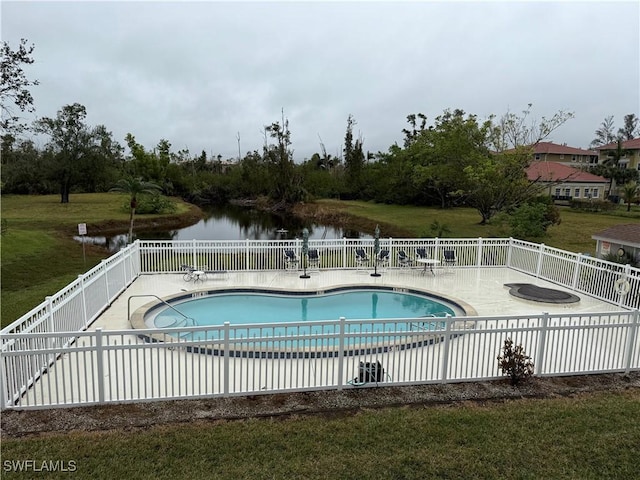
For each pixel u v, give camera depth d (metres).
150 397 6.33
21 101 18.59
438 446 5.30
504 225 31.02
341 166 78.12
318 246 16.89
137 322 10.14
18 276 17.80
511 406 6.36
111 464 4.80
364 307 13.12
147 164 55.38
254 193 70.38
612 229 16.12
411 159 53.12
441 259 17.25
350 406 6.24
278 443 5.27
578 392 6.90
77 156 44.75
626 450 5.34
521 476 4.80
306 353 8.20
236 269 16.30
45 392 6.57
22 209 40.75
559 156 68.38
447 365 7.46
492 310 12.11
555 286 14.91
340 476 4.71
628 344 7.62
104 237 31.39
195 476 4.64
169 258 15.88
